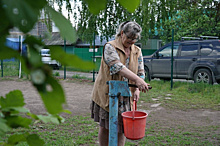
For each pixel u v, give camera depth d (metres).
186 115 5.44
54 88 0.31
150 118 5.18
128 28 2.30
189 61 8.89
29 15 0.26
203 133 4.29
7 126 0.46
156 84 9.13
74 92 8.25
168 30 14.43
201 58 8.64
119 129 2.43
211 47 8.55
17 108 0.51
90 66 0.29
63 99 0.31
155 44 20.27
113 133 2.26
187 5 11.27
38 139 0.53
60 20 0.30
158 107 6.13
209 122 4.93
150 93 7.70
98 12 0.37
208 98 6.95
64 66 0.30
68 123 4.62
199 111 5.78
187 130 4.44
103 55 2.39
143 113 2.35
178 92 7.80
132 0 0.38
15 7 0.25
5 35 0.27
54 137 3.92
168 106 6.21
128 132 2.22
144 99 6.93
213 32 13.78
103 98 2.41
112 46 2.36
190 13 13.54
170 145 3.75
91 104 2.63
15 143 0.53
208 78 8.51
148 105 6.34
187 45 9.14
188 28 14.10
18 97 0.52
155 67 9.80
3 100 0.51
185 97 7.15
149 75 10.03
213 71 8.33
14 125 0.51
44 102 0.31
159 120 5.04
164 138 4.04
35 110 5.49
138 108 6.03
